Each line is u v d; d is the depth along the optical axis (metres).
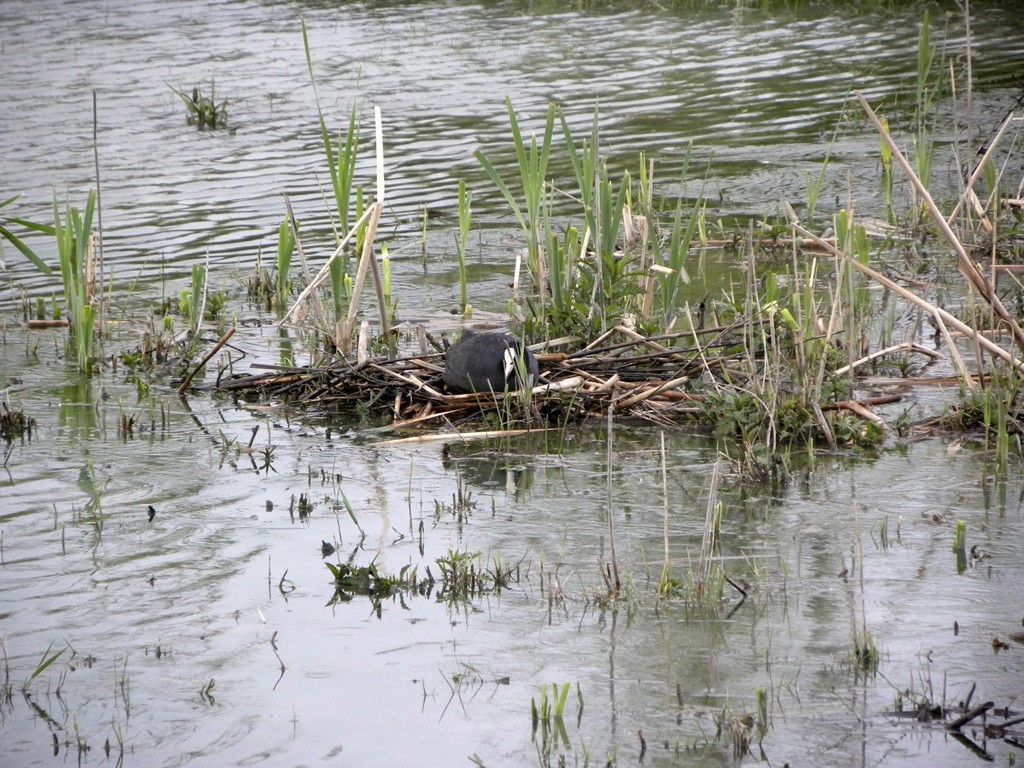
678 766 6.70
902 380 13.09
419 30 37.12
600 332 13.78
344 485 10.84
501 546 9.54
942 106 25.88
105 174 22.69
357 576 8.92
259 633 8.23
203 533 9.80
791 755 6.76
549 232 14.31
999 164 22.06
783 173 22.17
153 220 20.20
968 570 8.90
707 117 26.22
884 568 8.97
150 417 12.76
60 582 8.91
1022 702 7.20
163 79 30.59
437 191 21.78
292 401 13.30
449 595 8.77
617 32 36.00
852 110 26.25
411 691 7.51
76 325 14.32
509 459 11.48
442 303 16.50
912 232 18.67
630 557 9.30
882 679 7.50
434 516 10.12
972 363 13.50
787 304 13.67
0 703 7.38
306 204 21.05
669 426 12.30
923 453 11.34
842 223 13.97
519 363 12.38
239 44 35.22
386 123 26.30
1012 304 15.16
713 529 9.62
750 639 8.04
